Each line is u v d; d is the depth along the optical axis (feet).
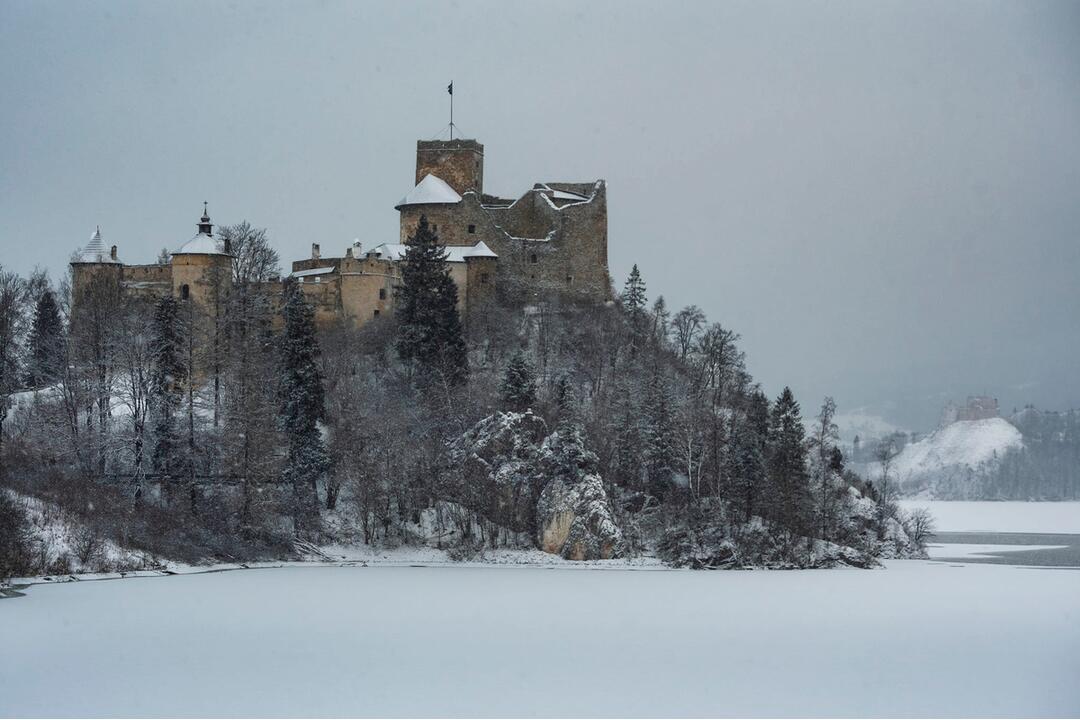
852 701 412.16
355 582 620.90
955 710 404.16
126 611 528.22
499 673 439.63
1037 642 501.97
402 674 435.94
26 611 524.52
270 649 467.52
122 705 393.91
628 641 492.13
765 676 441.68
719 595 599.98
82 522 636.07
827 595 609.42
